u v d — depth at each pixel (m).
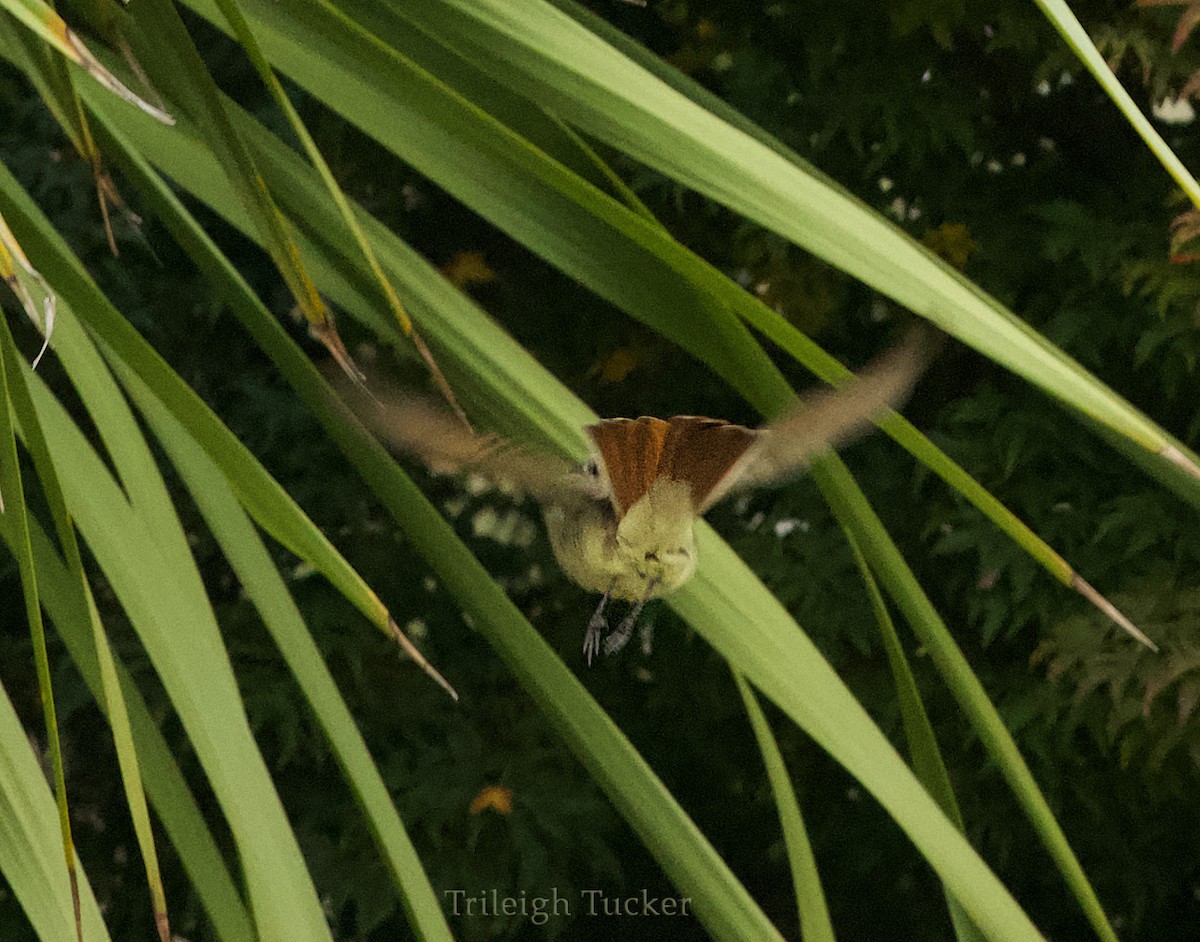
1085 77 6.96
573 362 7.65
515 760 7.39
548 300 7.65
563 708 3.60
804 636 3.61
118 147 3.65
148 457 3.63
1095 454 6.89
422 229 7.61
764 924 3.56
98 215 7.37
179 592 3.59
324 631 7.22
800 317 7.17
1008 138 7.35
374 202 7.48
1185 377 7.09
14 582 7.39
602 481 3.58
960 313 3.49
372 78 3.65
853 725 3.59
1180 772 7.00
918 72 7.06
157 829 7.37
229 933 3.56
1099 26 6.56
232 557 3.64
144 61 3.53
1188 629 6.34
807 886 3.64
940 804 3.68
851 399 3.52
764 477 3.55
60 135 7.38
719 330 3.65
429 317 3.65
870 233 3.50
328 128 7.25
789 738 7.66
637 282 3.65
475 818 7.29
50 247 3.54
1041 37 6.75
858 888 7.74
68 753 7.46
